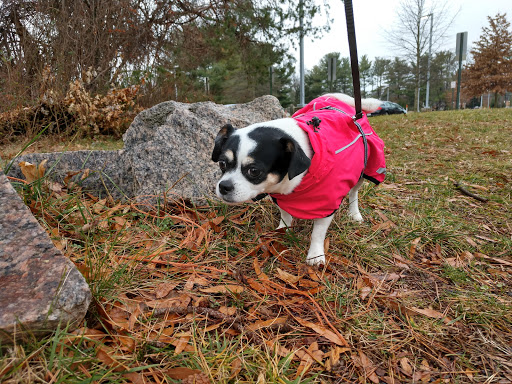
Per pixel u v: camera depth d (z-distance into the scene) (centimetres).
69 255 43
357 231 60
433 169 93
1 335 28
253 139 46
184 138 66
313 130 48
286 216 58
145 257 45
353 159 50
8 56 151
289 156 46
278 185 49
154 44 227
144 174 63
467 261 54
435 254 55
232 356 33
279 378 31
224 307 40
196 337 35
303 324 39
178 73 231
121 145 125
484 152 105
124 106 150
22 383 26
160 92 205
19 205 37
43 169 57
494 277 50
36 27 152
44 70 136
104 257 43
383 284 48
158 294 40
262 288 43
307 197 49
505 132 136
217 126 70
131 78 181
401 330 40
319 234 51
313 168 47
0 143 124
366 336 39
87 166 64
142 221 56
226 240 54
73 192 61
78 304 31
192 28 258
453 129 149
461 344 38
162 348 33
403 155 108
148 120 72
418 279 49
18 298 30
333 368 34
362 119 59
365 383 33
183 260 48
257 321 38
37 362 28
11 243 34
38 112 133
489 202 73
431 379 34
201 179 63
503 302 45
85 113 137
